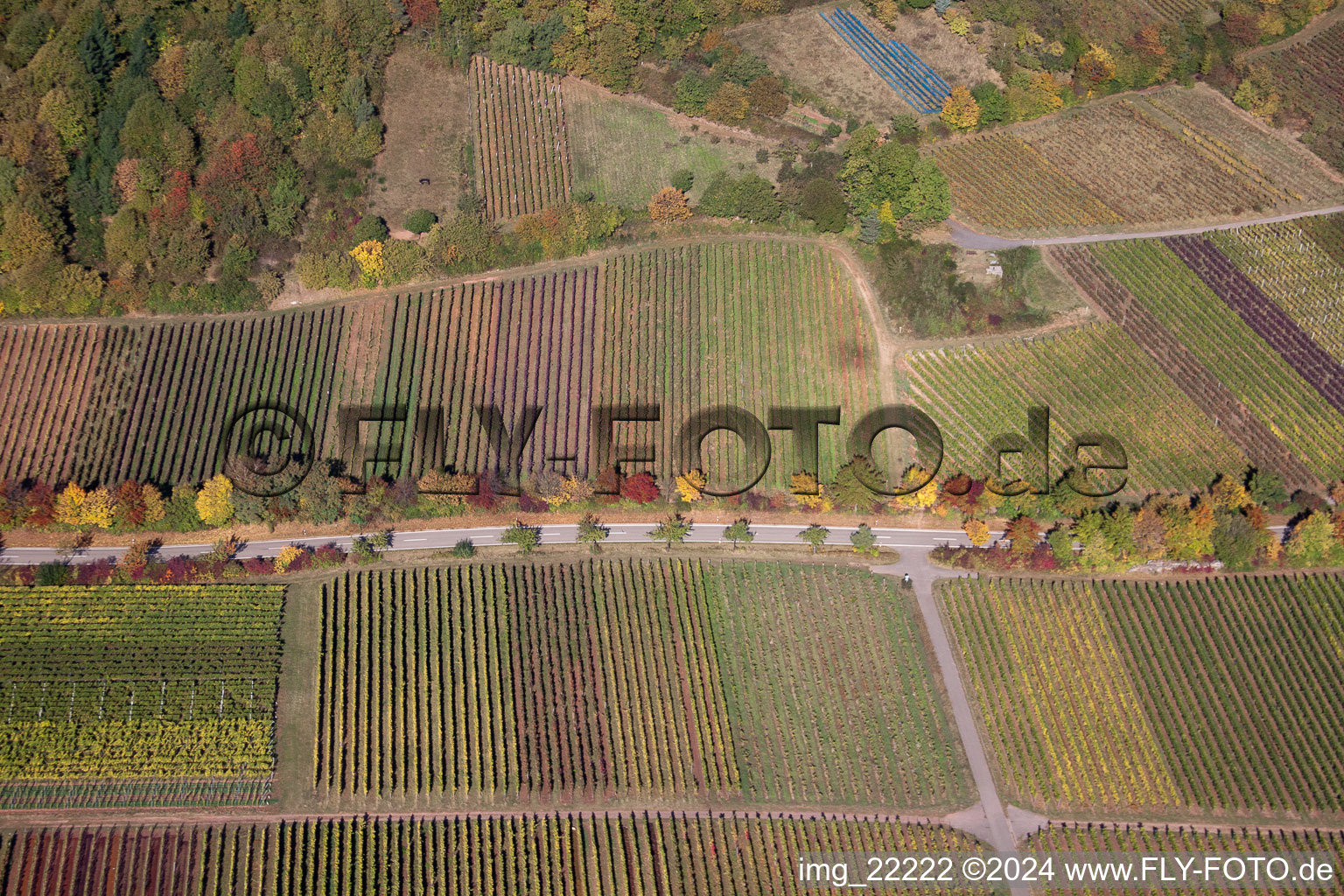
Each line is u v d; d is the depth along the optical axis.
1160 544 129.88
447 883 110.06
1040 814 115.38
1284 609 129.25
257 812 114.19
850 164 155.75
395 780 116.25
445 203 157.75
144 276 147.75
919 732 120.12
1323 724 120.81
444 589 128.38
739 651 125.50
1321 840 114.12
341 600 127.25
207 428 139.88
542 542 133.12
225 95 158.50
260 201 152.75
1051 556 131.12
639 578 130.12
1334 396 145.25
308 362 144.75
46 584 127.06
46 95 153.75
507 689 121.69
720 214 155.88
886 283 152.50
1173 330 149.62
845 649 125.81
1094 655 125.44
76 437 138.88
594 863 111.19
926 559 133.12
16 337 144.75
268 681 121.62
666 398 143.25
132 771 116.06
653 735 119.56
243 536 133.12
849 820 114.50
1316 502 136.88
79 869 110.06
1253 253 156.50
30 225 146.88
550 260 152.88
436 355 145.50
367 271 148.25
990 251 156.12
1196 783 117.19
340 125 157.88
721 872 111.38
